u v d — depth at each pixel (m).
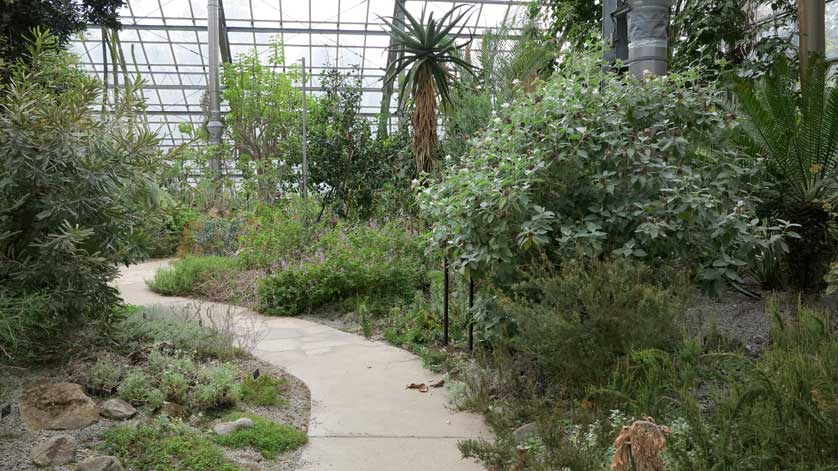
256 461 3.49
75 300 4.64
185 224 13.95
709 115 5.29
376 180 13.60
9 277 4.60
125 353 4.87
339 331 6.75
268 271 8.92
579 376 4.03
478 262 4.84
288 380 4.96
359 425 4.08
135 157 5.12
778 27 9.91
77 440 3.48
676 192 4.61
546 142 4.82
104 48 19.16
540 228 4.56
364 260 8.24
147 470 3.27
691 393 3.45
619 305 3.95
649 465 2.25
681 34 10.64
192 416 3.96
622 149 4.83
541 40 13.31
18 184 4.56
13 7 10.95
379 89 25.91
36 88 5.23
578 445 3.20
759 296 6.43
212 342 5.43
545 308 4.25
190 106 26.78
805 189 6.69
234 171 21.28
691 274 4.84
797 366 2.90
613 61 7.14
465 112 13.17
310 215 11.62
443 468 3.46
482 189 4.72
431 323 6.33
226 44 24.36
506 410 4.12
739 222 4.73
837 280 5.50
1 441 3.39
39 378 4.21
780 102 6.65
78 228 4.50
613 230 4.86
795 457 2.54
